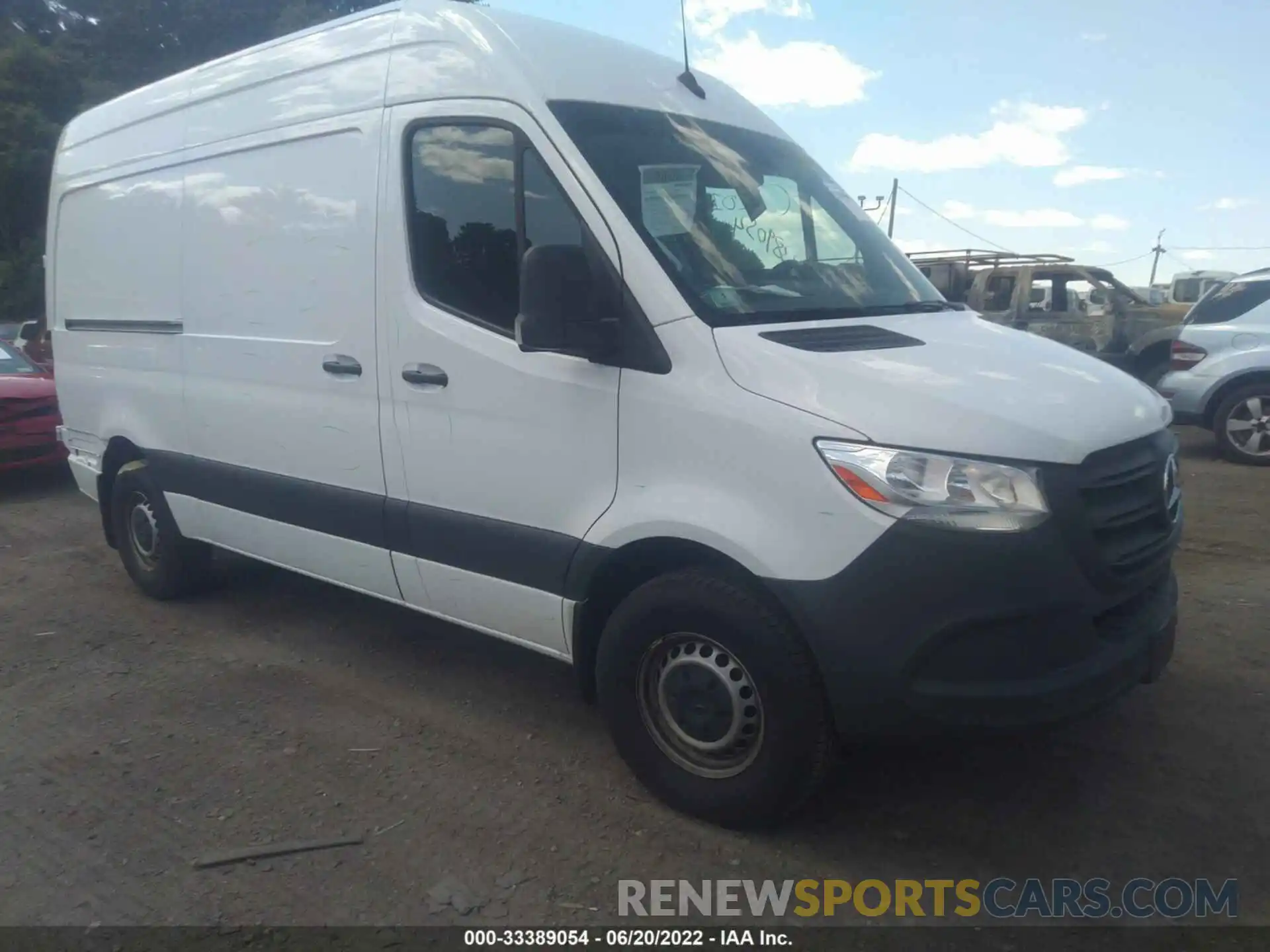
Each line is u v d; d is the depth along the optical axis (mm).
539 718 4562
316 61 4672
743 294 3693
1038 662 3109
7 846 3641
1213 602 5746
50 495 9773
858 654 3133
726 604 3371
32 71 25688
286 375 4785
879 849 3518
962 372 3400
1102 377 3689
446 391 4086
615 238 3590
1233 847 3490
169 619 5949
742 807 3506
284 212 4738
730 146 4320
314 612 6023
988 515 3027
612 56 4293
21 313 26594
